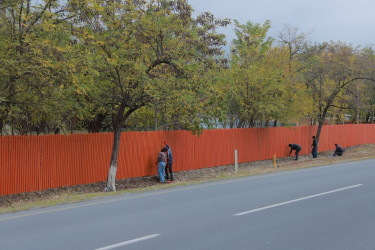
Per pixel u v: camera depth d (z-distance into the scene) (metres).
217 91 16.30
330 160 24.03
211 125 17.89
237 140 23.28
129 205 9.23
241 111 23.73
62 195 13.43
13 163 13.08
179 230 6.64
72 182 14.87
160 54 15.21
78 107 13.94
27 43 11.47
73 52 11.75
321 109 31.39
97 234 6.39
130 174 17.12
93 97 14.72
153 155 18.17
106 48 13.70
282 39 29.69
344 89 30.41
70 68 11.20
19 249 5.58
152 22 14.36
